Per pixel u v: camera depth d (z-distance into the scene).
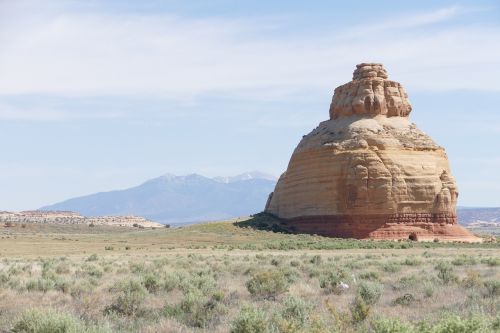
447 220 159.25
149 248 113.12
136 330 21.22
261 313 19.69
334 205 159.38
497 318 18.56
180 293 33.47
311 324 19.56
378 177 155.75
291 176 174.62
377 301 30.19
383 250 111.50
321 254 92.75
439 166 165.50
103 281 42.50
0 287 37.31
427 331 15.81
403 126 172.12
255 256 83.25
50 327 18.05
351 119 173.00
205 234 151.75
